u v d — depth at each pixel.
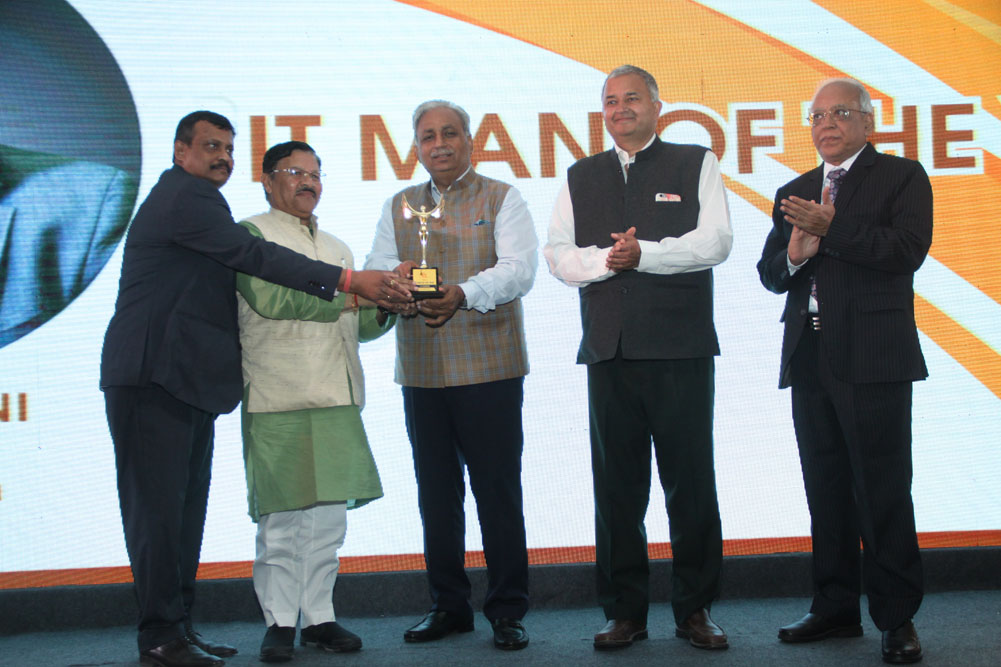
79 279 3.30
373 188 3.41
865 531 2.56
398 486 3.34
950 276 3.42
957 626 2.82
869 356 2.57
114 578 3.26
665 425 2.68
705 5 3.48
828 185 2.75
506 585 2.78
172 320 2.52
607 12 3.46
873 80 3.47
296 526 2.71
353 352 2.82
